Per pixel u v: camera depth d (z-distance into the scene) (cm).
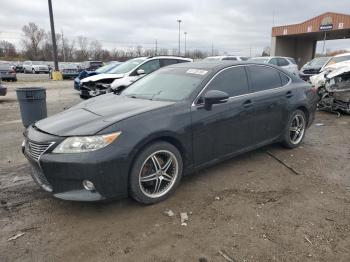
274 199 369
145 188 355
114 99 436
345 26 3014
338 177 431
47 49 8500
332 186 403
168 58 1094
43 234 305
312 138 632
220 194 382
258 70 488
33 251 280
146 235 302
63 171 312
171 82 438
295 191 389
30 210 347
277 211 342
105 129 320
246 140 455
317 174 441
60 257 273
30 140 342
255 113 457
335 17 3081
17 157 519
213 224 319
